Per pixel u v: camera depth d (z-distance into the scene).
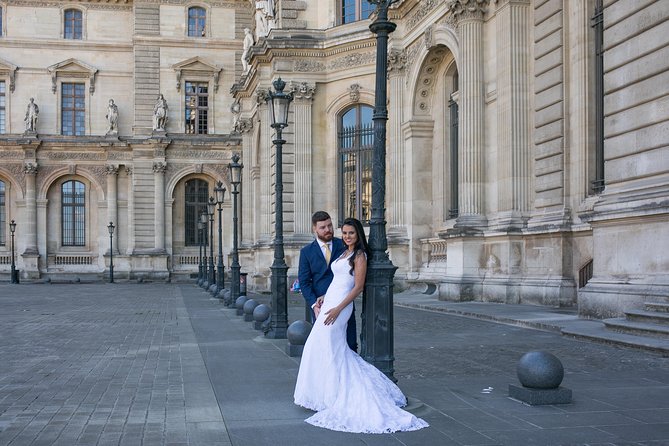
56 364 13.26
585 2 21.16
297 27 38.91
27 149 62.56
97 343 16.53
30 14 64.38
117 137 62.66
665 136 15.94
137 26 63.47
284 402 9.58
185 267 64.12
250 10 65.19
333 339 8.65
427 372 11.86
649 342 13.73
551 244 22.05
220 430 8.11
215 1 64.75
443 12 28.75
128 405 9.52
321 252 9.84
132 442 7.64
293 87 38.34
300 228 38.22
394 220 33.66
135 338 17.53
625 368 12.01
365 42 36.81
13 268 60.75
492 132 25.45
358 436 7.84
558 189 22.00
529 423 8.36
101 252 64.12
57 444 7.60
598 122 21.06
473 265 25.41
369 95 37.19
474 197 25.72
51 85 64.38
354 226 9.00
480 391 10.24
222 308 28.58
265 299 34.81
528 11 23.89
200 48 64.38
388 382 8.72
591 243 20.52
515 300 23.31
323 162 38.75
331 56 38.41
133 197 62.78
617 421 8.43
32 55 64.25
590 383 10.74
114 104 63.56
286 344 15.41
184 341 16.77
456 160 31.22
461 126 26.31
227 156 64.00
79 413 9.06
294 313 24.67
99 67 65.06
